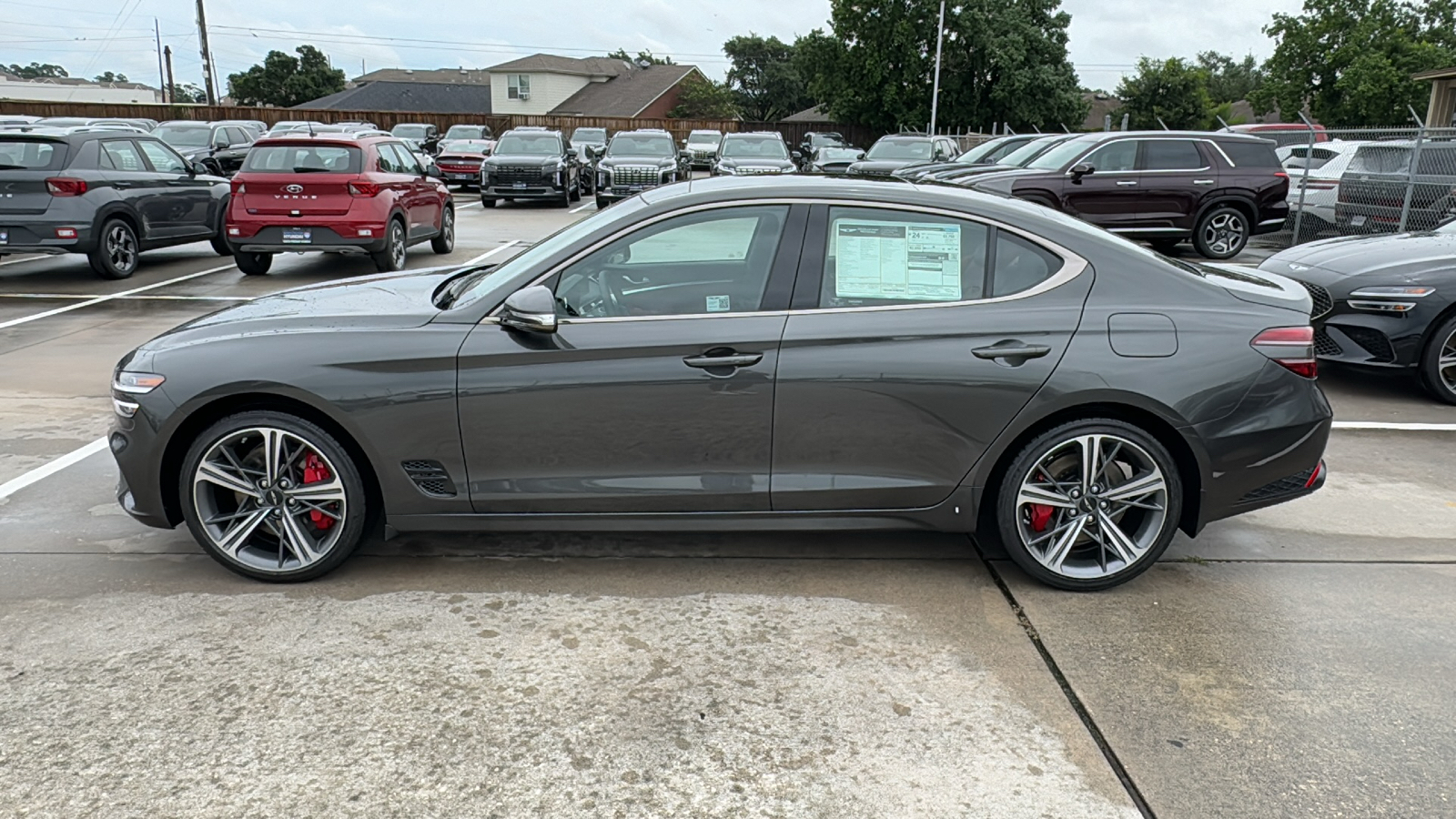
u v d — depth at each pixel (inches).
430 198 510.6
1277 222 536.1
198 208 489.1
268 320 147.1
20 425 225.1
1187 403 140.6
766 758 108.7
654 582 151.7
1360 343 262.1
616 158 810.8
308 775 104.0
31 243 410.6
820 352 139.3
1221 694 122.7
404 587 148.5
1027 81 1688.0
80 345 306.3
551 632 135.5
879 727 114.7
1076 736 113.7
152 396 140.2
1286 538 172.9
